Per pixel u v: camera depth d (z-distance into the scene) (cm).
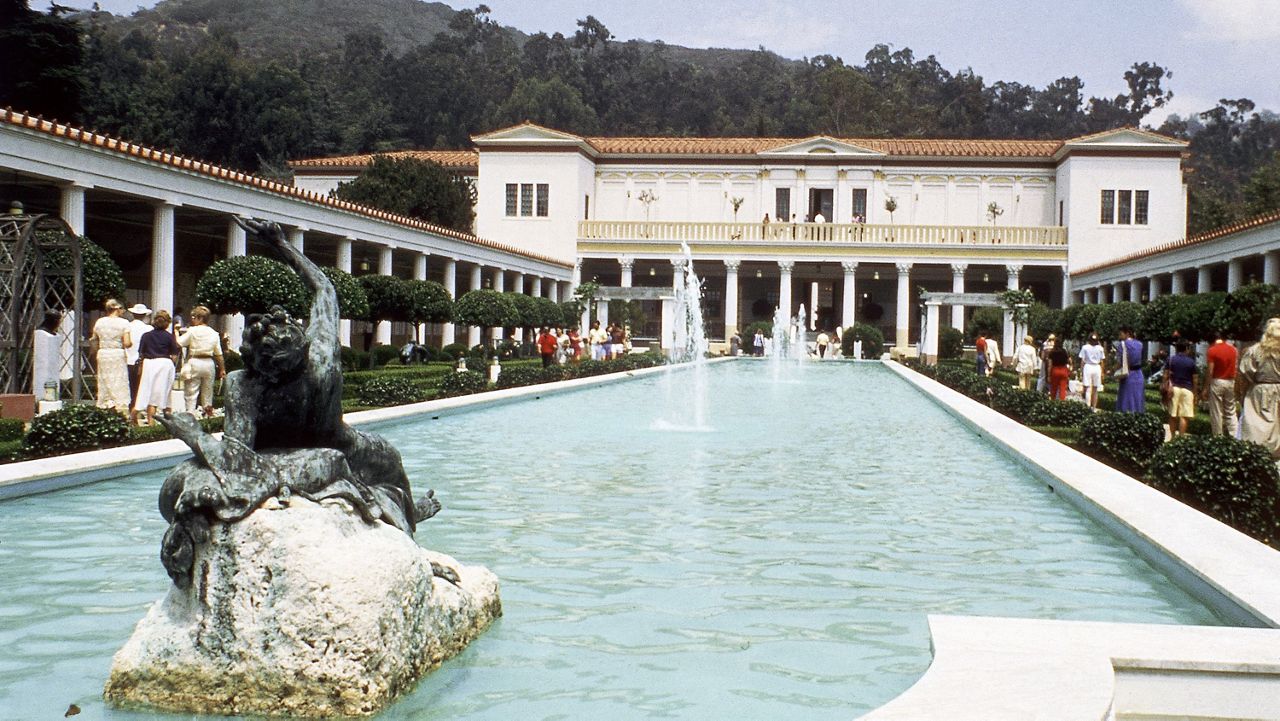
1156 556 807
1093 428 1466
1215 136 17338
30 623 634
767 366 5216
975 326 6041
